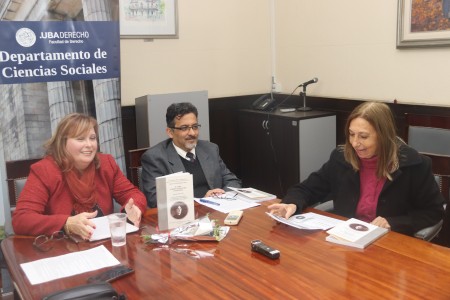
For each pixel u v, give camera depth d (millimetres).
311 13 4066
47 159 2020
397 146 2055
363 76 3742
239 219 1925
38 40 3053
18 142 3057
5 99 2990
